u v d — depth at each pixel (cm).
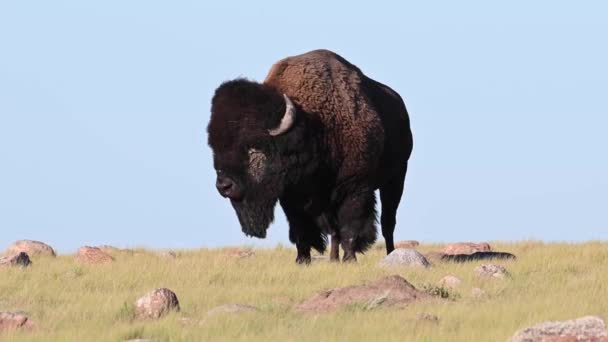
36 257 8019
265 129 6762
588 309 4500
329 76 7075
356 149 7025
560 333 3638
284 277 6150
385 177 7806
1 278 6150
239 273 6381
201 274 6331
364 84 7438
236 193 6775
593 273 6009
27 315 4719
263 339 3978
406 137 8031
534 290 5359
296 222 7225
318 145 6931
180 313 4753
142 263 7044
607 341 3594
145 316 4784
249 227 6938
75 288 5872
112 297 5297
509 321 4253
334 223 7219
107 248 8419
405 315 4409
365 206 7169
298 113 6844
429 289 5219
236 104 6762
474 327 4138
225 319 4403
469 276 5906
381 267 6394
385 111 7619
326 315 4506
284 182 6881
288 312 4691
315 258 7644
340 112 6988
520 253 7906
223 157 6756
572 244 8412
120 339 4144
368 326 4175
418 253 6544
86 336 4191
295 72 7025
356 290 4938
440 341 3853
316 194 7088
